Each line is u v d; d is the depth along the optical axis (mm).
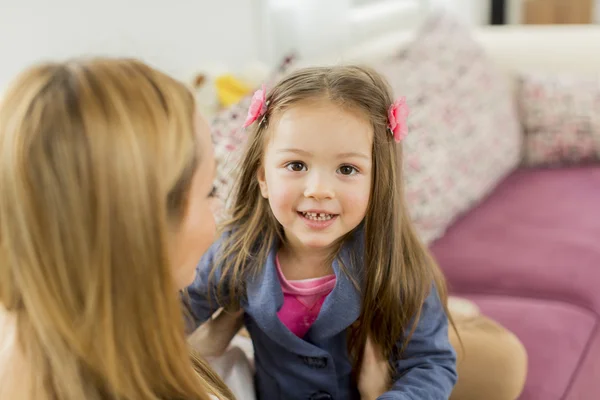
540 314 1419
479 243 1723
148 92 573
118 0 1689
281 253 923
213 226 669
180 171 584
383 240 877
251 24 2186
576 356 1325
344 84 826
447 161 1737
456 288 1589
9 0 1450
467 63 1971
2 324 668
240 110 1349
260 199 912
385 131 854
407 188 1607
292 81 852
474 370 1073
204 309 984
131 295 563
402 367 935
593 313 1487
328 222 815
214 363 1011
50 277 545
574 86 2107
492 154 1932
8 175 527
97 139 526
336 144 793
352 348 947
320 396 947
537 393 1203
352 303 879
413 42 1954
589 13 3318
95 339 567
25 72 573
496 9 3668
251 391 1014
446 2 3104
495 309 1445
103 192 527
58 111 528
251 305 911
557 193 1949
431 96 1805
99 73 565
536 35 2271
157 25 1810
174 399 653
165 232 570
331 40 2332
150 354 602
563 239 1702
